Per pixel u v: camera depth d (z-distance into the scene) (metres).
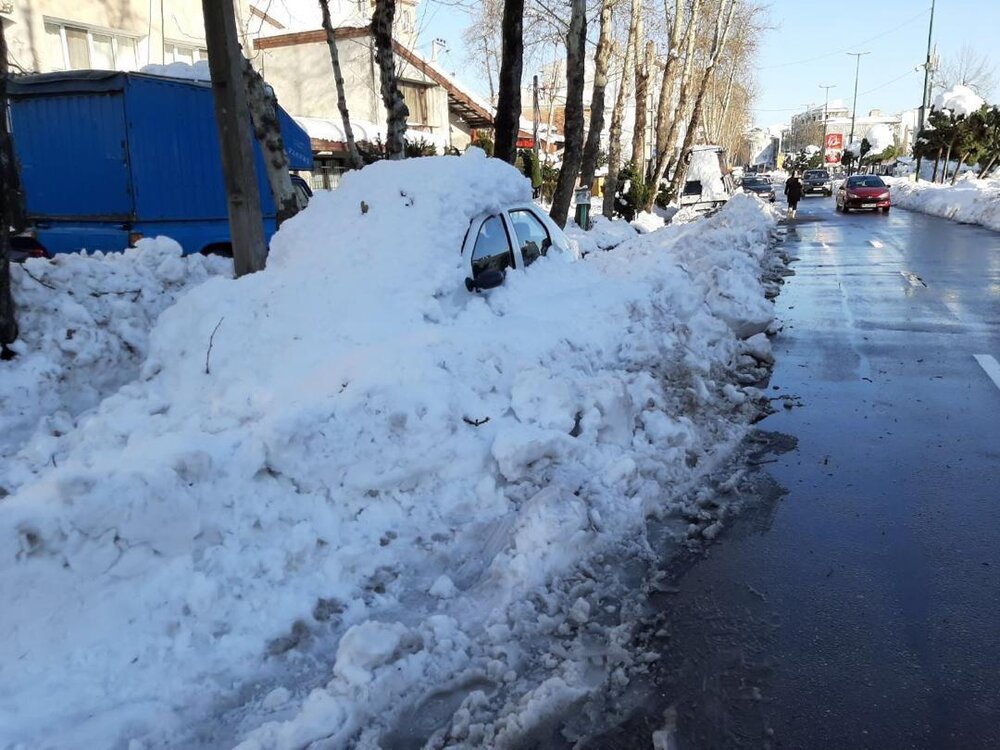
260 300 5.81
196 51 20.97
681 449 5.53
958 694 3.24
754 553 4.48
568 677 3.35
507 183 6.94
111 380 6.53
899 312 11.44
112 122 10.53
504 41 13.13
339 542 4.14
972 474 5.49
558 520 4.16
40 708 3.05
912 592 4.02
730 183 37.06
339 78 13.09
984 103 41.28
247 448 4.09
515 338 5.68
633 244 13.97
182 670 3.33
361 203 6.29
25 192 10.97
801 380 8.03
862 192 34.28
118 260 7.27
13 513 3.32
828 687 3.31
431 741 3.04
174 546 3.64
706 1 33.38
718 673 3.43
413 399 4.67
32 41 16.22
